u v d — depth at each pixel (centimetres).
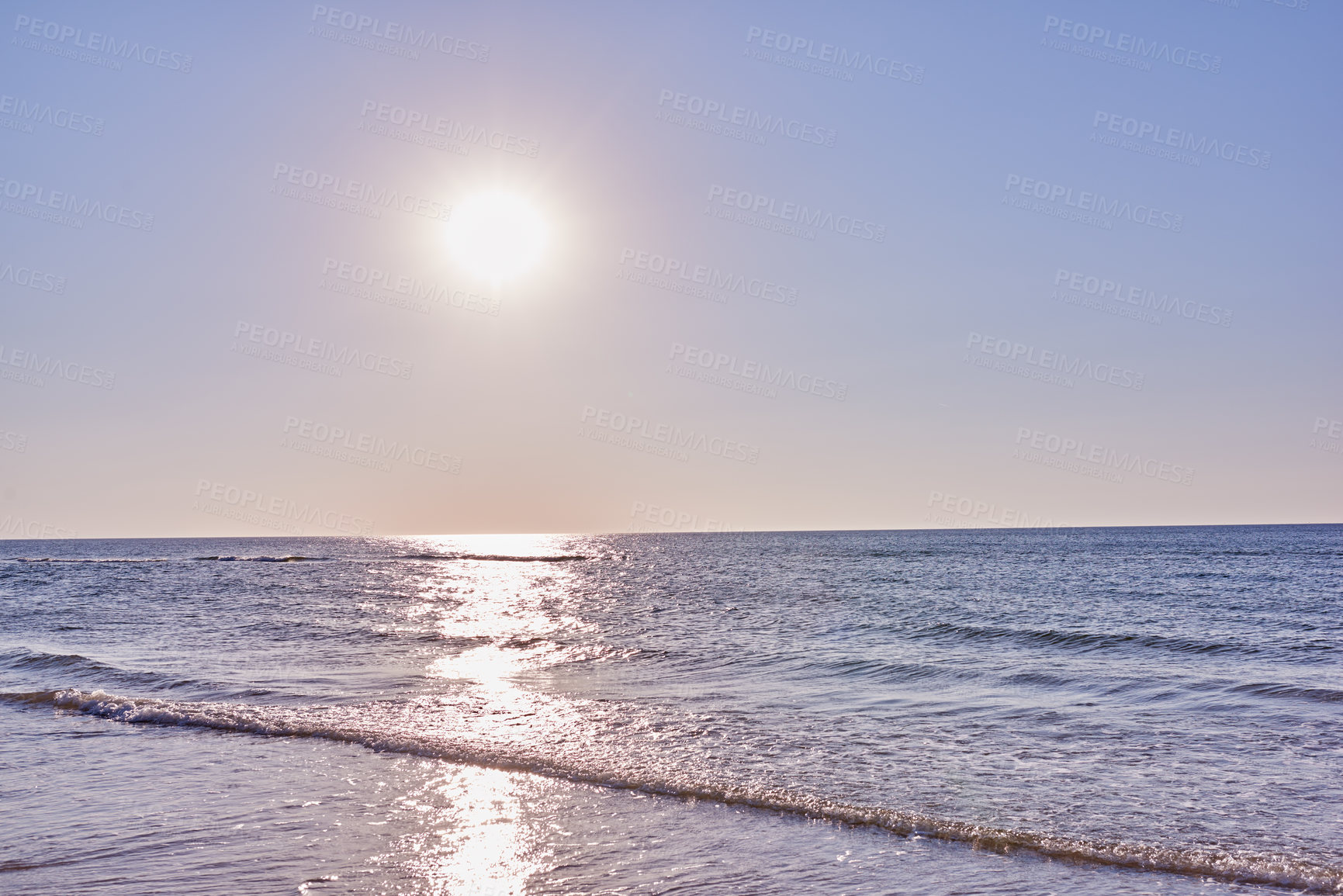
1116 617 3195
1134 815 971
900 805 1004
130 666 2158
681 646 2517
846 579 5812
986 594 4312
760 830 929
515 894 757
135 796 1055
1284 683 1784
